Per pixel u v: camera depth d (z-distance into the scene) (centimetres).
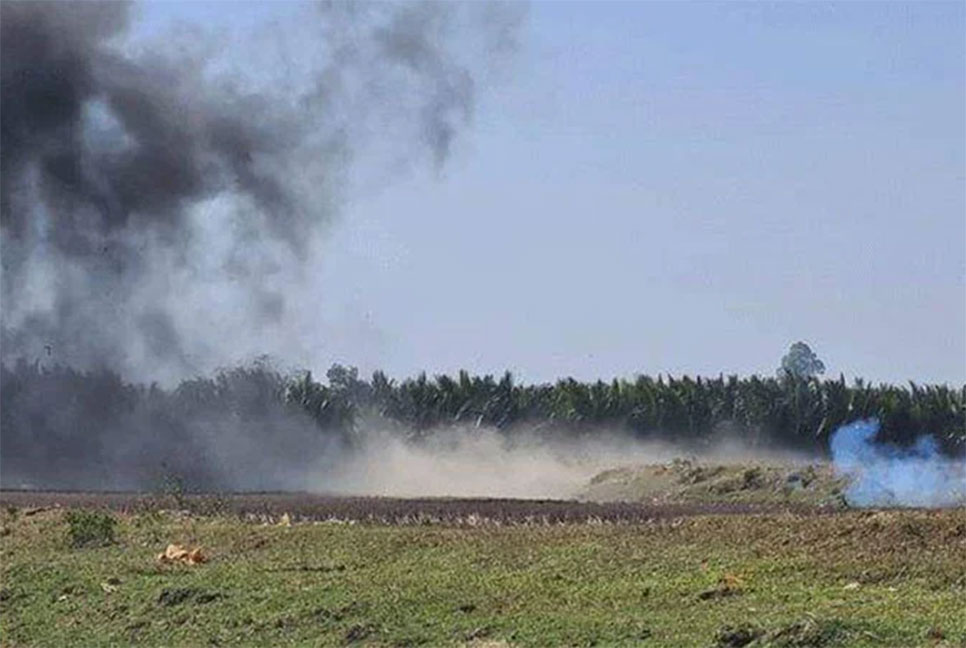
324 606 3722
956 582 3569
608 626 3353
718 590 3581
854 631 3122
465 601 3675
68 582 4275
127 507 5872
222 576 4147
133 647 3716
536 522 5019
